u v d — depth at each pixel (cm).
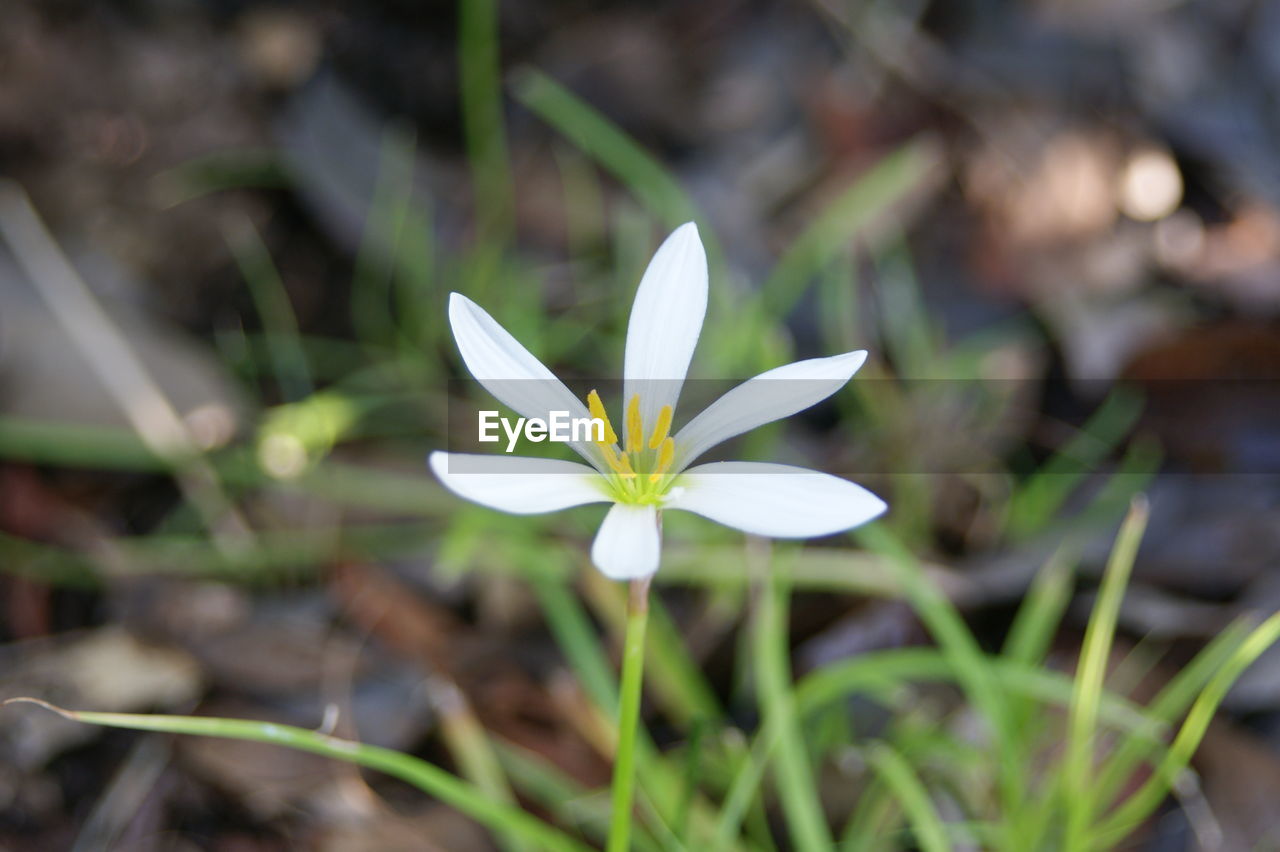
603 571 43
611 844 45
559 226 78
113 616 58
